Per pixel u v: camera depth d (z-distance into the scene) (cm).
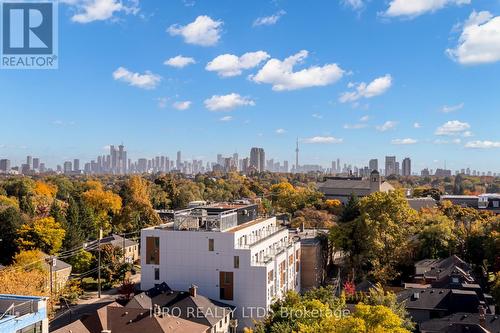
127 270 9412
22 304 4050
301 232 11206
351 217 10769
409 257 9650
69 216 11438
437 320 6219
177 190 18088
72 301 7756
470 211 14638
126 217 13600
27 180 18150
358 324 3759
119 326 5444
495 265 8638
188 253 6969
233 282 6794
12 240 9806
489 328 5953
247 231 7488
